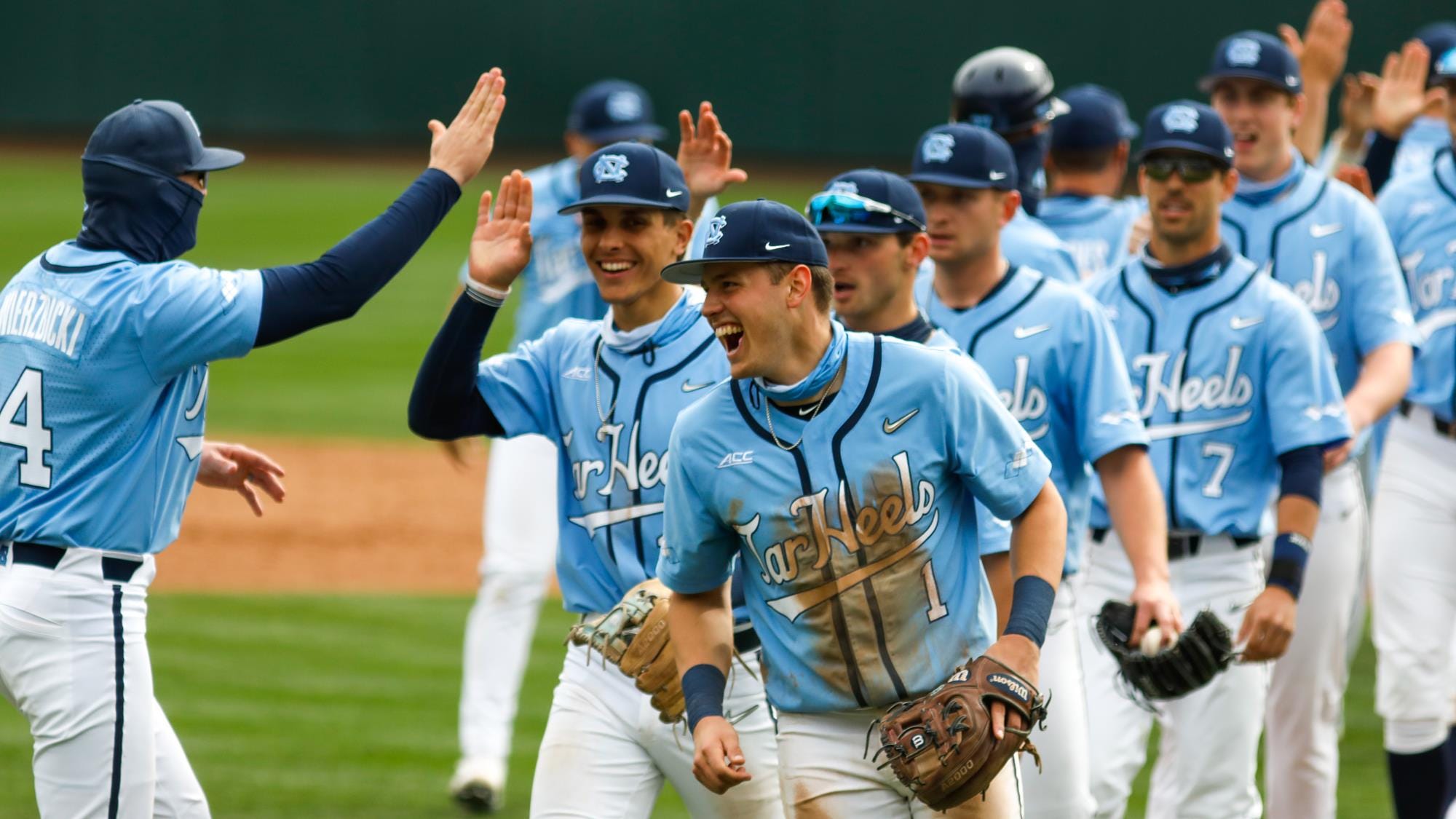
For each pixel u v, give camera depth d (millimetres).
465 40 119188
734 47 115625
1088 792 18844
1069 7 109125
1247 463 20984
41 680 15820
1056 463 19375
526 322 28312
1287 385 20484
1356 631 24875
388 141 121812
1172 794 21016
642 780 17141
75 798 15891
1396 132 28109
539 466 26578
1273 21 105125
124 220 16281
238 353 16125
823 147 115438
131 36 118438
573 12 117500
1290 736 22094
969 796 14164
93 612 15953
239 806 24453
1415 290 25141
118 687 15992
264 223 95562
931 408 14422
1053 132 27266
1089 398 18828
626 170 16828
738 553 16422
